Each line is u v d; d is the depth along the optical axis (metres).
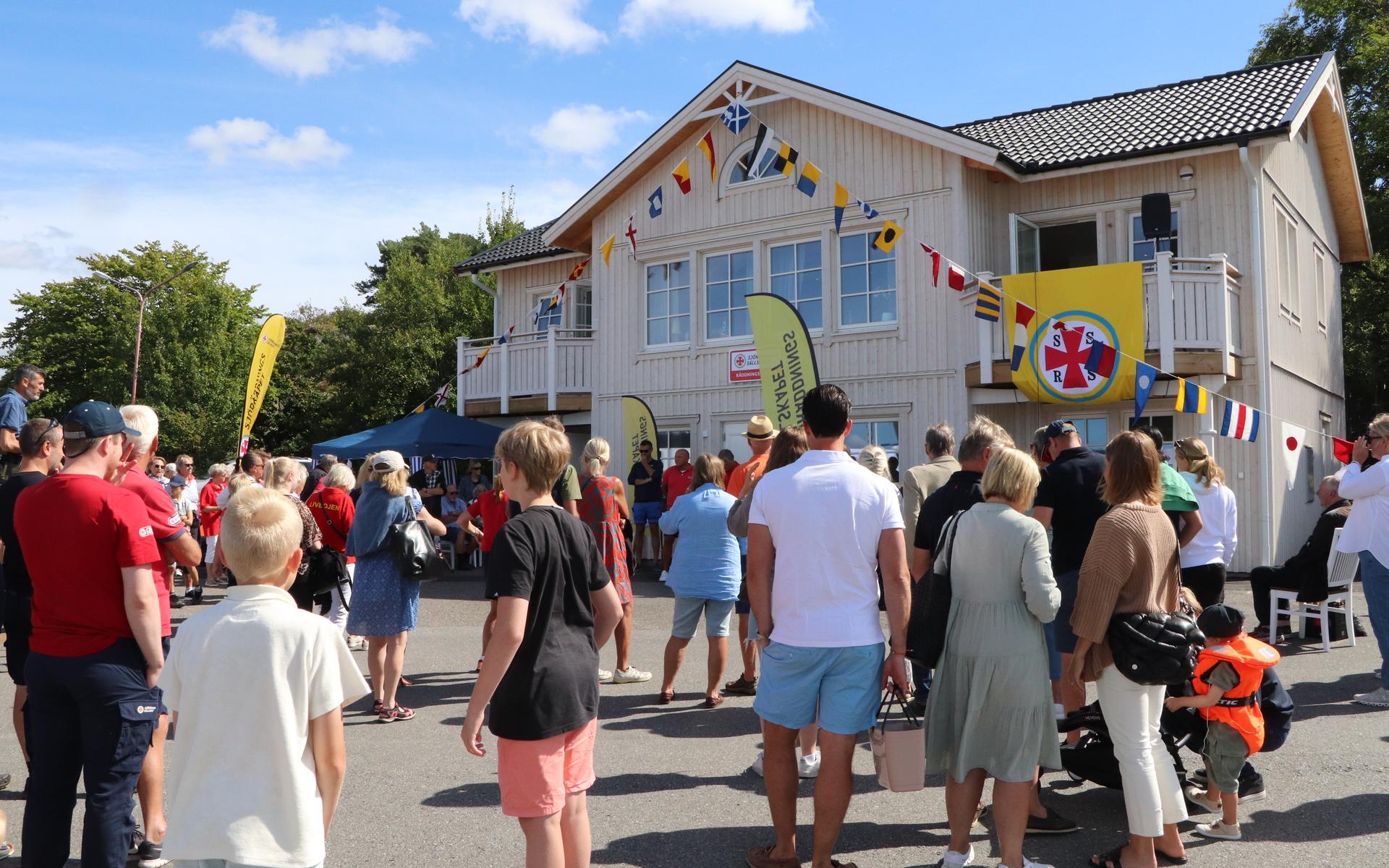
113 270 48.66
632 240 18.11
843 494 3.94
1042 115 18.31
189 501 14.84
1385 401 26.80
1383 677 6.74
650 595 13.35
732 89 17.20
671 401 18.25
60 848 3.69
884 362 16.05
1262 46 28.77
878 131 16.16
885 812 4.92
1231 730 4.43
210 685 2.83
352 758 5.95
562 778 3.38
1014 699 3.88
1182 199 14.88
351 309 42.16
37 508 3.71
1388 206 25.11
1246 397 14.15
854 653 3.87
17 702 4.82
